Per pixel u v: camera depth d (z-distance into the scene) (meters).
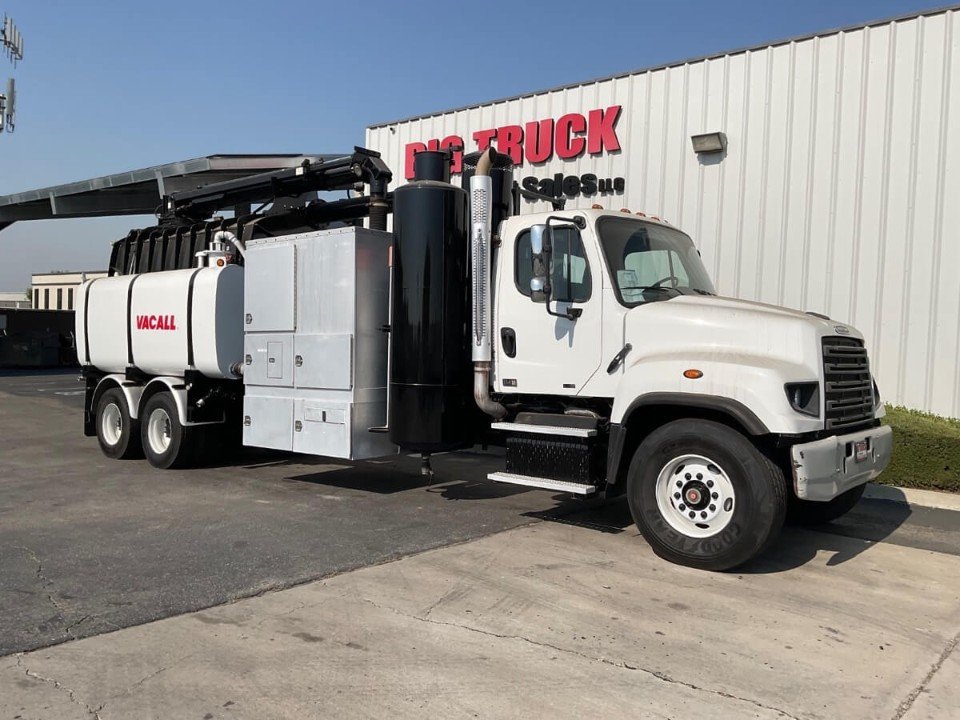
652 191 11.62
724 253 10.94
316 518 7.03
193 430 9.43
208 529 6.59
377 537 6.36
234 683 3.67
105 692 3.55
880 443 6.09
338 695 3.56
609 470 5.98
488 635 4.29
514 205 7.52
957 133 9.13
